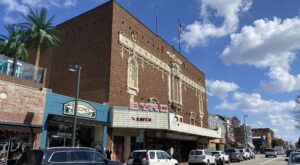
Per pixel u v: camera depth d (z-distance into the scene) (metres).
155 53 39.59
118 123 27.91
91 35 32.88
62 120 22.62
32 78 20.80
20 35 28.36
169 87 42.41
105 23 32.12
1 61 19.22
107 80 29.67
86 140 26.33
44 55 36.12
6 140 18.80
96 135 27.16
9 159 18.72
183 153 43.59
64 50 34.69
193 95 52.28
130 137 30.33
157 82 39.06
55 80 34.19
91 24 33.38
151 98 36.66
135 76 34.12
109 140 27.69
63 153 12.20
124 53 32.59
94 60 31.52
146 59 37.09
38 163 11.40
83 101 25.22
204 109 57.38
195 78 54.41
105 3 32.91
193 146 46.34
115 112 28.16
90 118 25.69
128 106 30.56
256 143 136.75
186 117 47.50
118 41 31.81
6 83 18.80
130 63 33.59
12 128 18.38
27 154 12.02
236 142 89.56
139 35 36.22
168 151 38.69
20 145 19.50
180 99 45.69
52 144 22.50
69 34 35.03
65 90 32.75
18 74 19.95
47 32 28.55
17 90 19.41
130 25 34.59
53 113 22.06
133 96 33.00
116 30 31.86
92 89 30.47
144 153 20.33
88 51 32.41
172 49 45.25
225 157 37.72
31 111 20.08
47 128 21.75
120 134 29.23
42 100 21.12
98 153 13.53
